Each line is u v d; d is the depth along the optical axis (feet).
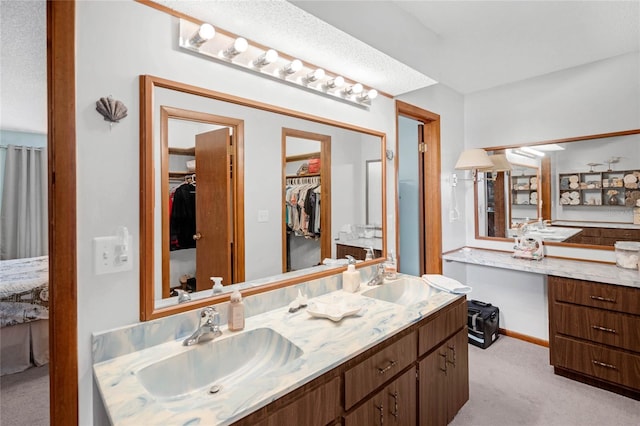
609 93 8.14
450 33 7.15
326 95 6.09
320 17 4.48
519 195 9.75
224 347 3.95
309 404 3.18
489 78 9.43
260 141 5.06
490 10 6.34
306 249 5.83
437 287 6.25
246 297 4.74
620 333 6.70
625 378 6.65
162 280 3.96
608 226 8.25
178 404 2.76
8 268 8.47
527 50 7.78
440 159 9.55
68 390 3.27
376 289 6.26
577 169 8.70
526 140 9.55
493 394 6.97
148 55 3.82
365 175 6.91
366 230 6.97
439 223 9.48
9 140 9.07
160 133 3.92
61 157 3.22
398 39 6.14
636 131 7.75
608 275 6.98
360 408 3.74
